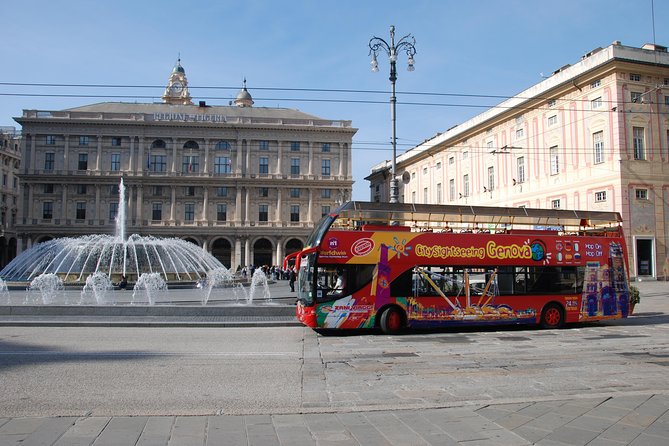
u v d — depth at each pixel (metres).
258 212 80.38
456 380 9.73
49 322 17.67
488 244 17.52
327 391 8.81
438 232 17.27
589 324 19.44
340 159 82.19
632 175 38.69
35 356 11.83
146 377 9.73
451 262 17.12
